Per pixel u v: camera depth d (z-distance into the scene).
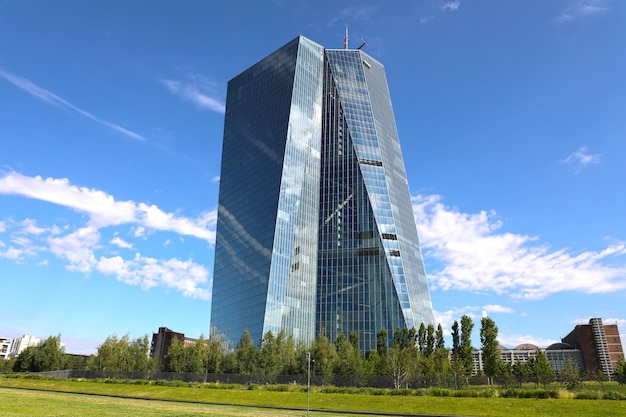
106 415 38.25
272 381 83.50
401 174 176.12
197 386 79.38
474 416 49.88
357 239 154.88
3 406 42.91
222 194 185.38
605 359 198.25
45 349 125.56
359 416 47.44
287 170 153.12
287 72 169.12
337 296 150.00
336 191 162.62
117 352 117.88
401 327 140.00
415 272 155.62
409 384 74.75
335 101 173.88
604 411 47.56
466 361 85.56
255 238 154.50
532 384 73.25
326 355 92.44
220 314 166.50
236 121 188.38
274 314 138.75
